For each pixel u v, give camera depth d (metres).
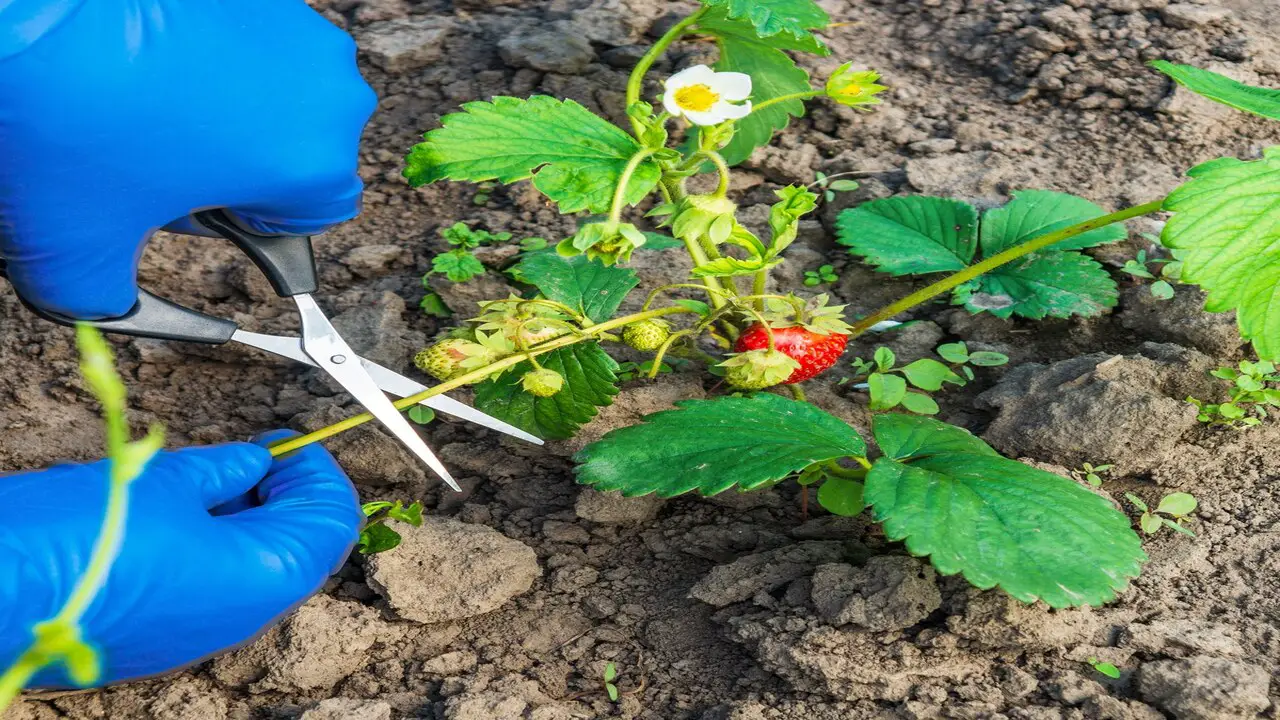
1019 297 0.62
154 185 0.47
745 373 0.53
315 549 0.50
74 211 0.46
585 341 0.56
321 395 0.61
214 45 0.47
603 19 0.77
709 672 0.51
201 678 0.51
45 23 0.44
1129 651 0.50
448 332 0.63
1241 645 0.50
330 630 0.51
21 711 0.50
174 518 0.47
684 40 0.75
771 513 0.56
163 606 0.47
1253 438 0.57
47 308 0.48
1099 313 0.61
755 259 0.53
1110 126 0.71
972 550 0.48
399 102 0.75
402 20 0.79
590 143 0.53
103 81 0.45
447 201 0.71
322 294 0.66
